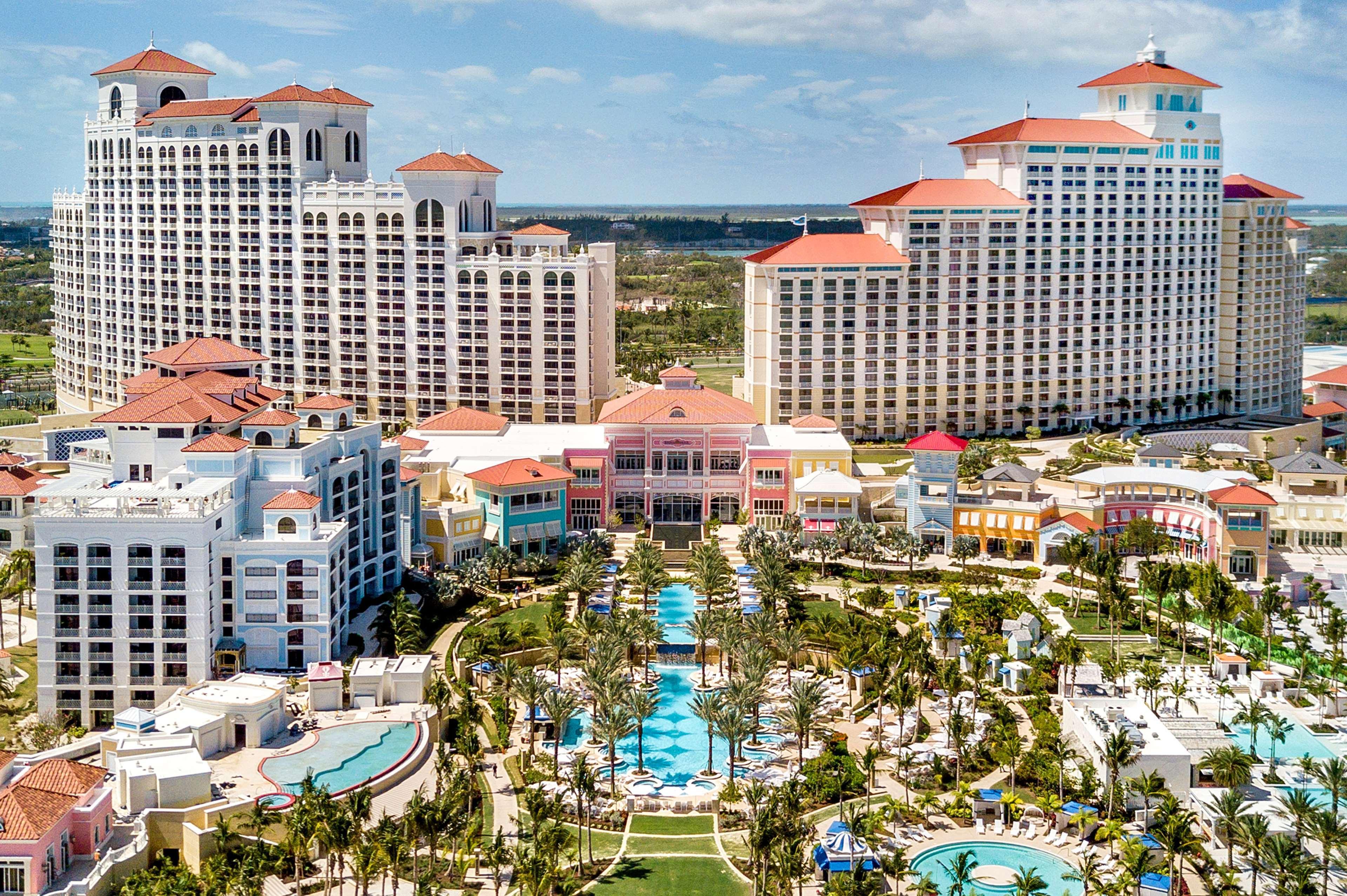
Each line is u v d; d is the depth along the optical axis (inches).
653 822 6761.8
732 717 6939.0
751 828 6279.5
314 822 5944.9
